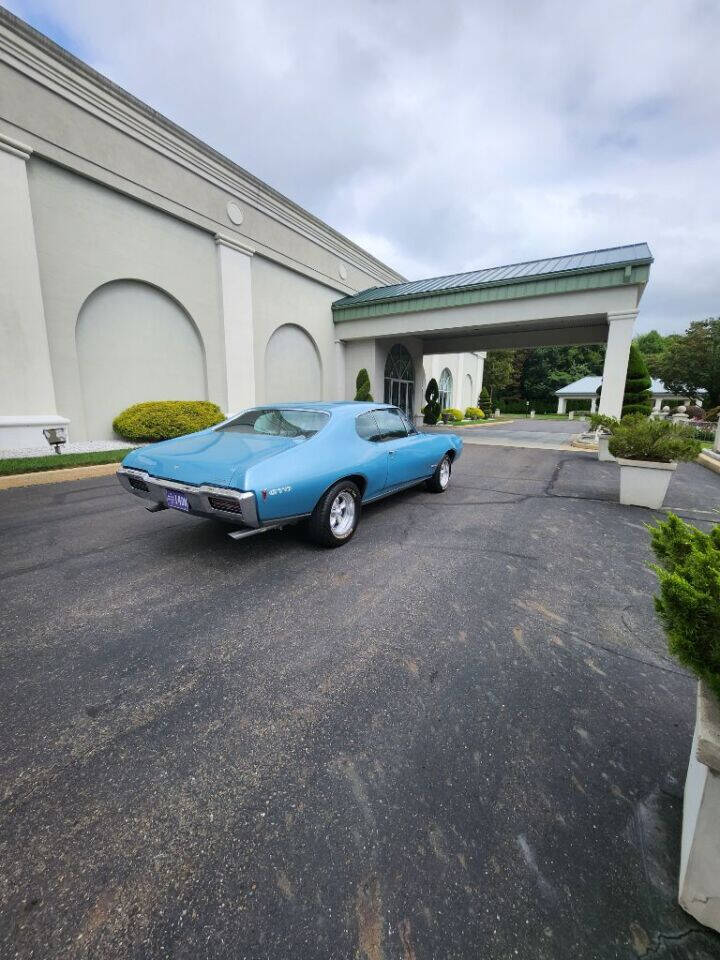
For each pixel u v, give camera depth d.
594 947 1.07
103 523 4.39
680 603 1.13
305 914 1.14
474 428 19.34
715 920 1.09
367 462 4.02
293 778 1.54
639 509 5.26
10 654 2.24
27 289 7.74
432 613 2.71
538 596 2.96
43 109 7.79
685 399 35.19
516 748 1.69
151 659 2.21
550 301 11.36
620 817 1.41
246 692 1.98
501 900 1.17
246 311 12.23
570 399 45.25
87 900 1.16
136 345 9.95
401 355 18.08
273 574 3.24
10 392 7.66
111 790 1.48
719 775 1.01
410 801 1.46
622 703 1.95
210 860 1.26
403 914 1.14
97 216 8.88
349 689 2.01
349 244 16.08
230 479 2.97
